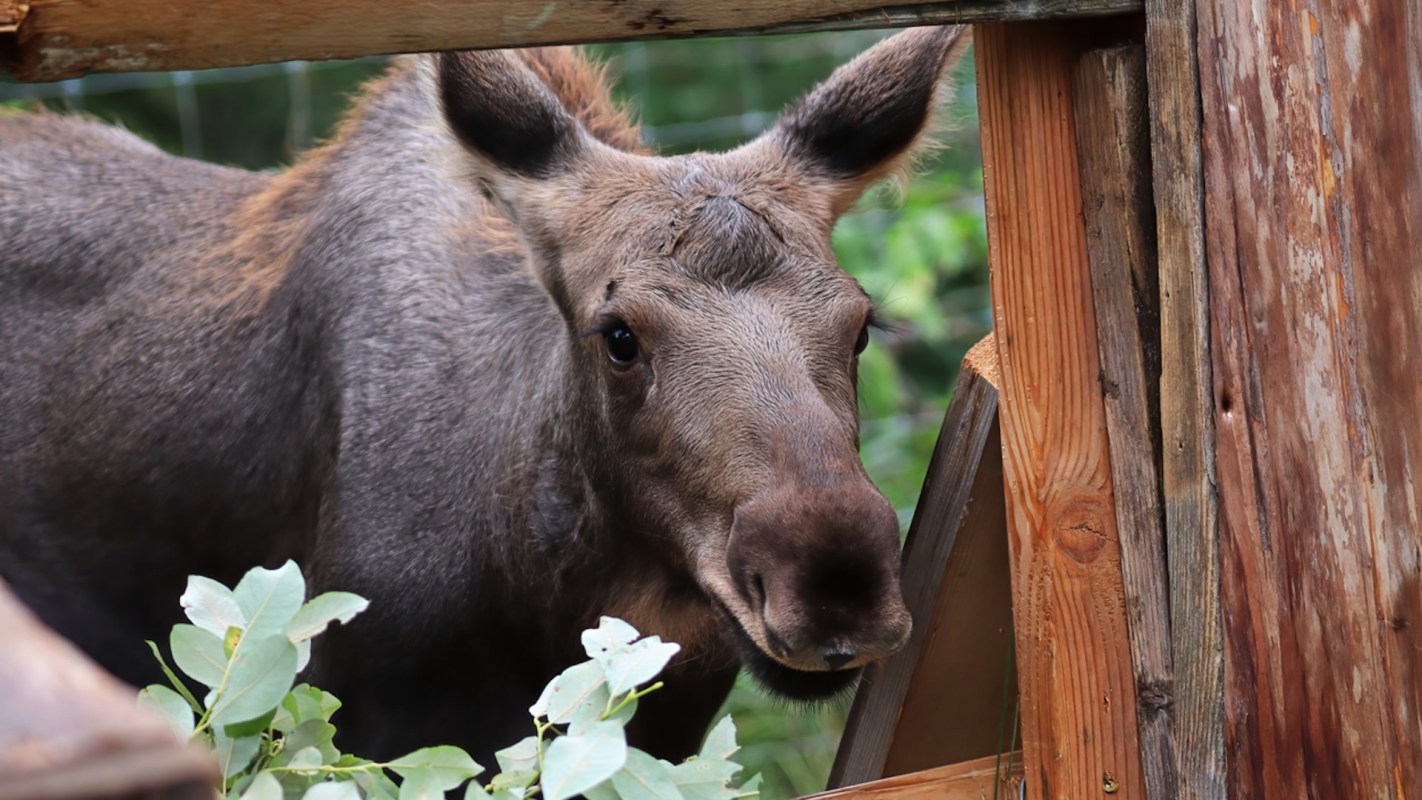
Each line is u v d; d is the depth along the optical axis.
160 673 5.59
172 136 11.52
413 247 5.02
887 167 4.46
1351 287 3.20
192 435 5.32
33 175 5.99
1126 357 3.16
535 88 4.42
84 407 5.52
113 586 5.51
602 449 4.14
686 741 4.90
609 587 4.39
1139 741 3.23
